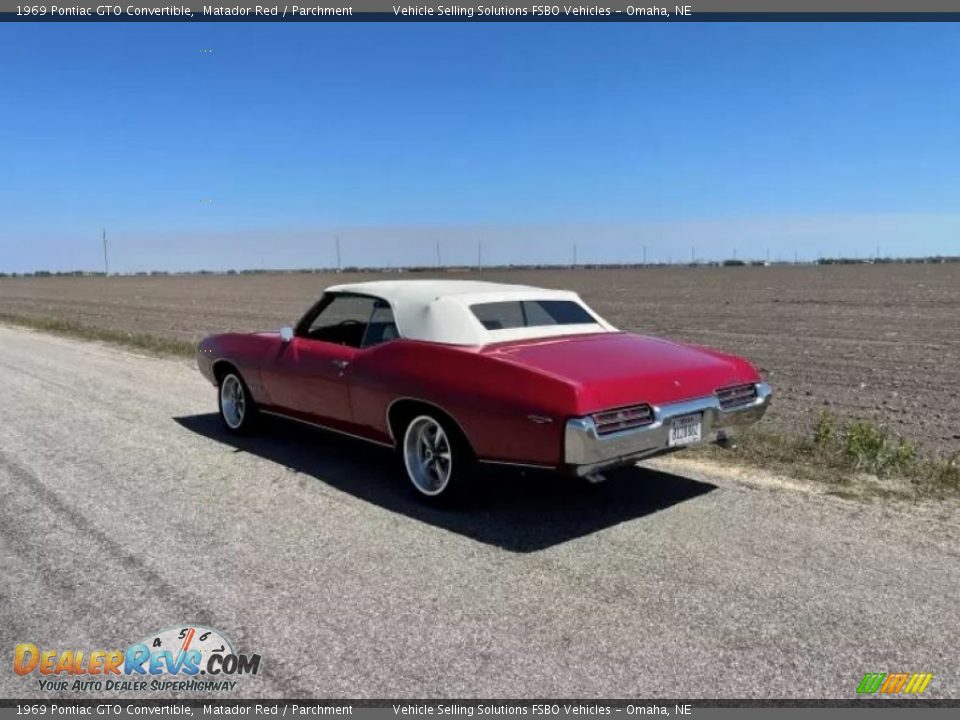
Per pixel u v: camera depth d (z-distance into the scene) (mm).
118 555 4176
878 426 7875
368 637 3273
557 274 128000
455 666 3043
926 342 16656
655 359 4734
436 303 5074
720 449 6105
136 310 35719
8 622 3441
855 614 3383
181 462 6086
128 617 3477
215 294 57781
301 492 5277
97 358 13391
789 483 5262
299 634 3309
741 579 3746
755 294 41875
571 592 3656
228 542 4355
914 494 4996
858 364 13164
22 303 45031
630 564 3959
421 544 4297
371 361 5211
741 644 3154
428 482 5031
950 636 3193
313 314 6156
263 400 6547
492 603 3559
